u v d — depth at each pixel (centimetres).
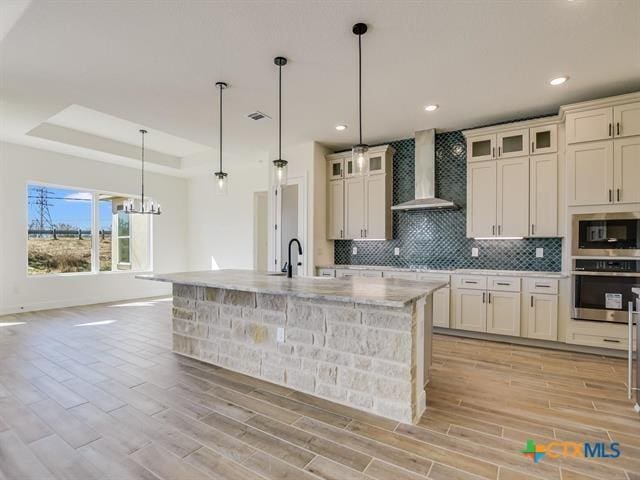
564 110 356
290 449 193
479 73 309
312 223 515
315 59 286
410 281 278
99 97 363
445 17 232
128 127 534
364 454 189
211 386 275
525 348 377
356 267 493
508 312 390
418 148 468
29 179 560
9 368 312
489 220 423
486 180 425
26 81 327
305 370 263
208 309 326
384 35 252
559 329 366
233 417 227
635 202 326
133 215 721
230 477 170
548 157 391
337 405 244
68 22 239
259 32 250
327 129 462
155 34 253
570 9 223
